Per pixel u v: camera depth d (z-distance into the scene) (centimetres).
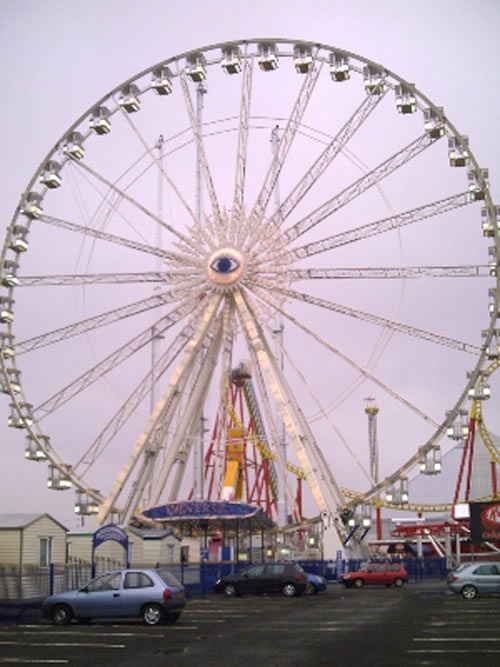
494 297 5019
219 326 5472
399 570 5166
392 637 2238
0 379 5253
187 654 1939
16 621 2852
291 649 2011
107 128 5481
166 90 5447
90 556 4631
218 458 5569
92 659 1875
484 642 2100
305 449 5294
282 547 6450
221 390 5569
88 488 5441
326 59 5262
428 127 4997
